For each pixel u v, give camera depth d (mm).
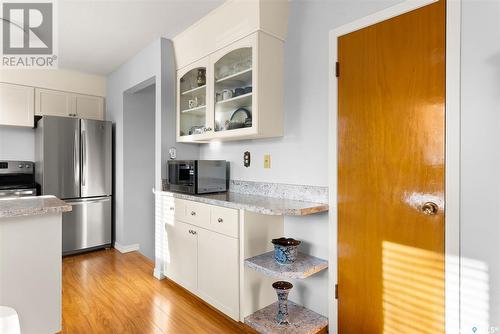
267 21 2066
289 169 2211
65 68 3758
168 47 2904
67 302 2369
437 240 1490
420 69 1546
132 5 2281
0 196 3193
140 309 2266
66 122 3504
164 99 2881
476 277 1373
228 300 2076
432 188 1503
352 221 1832
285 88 2219
